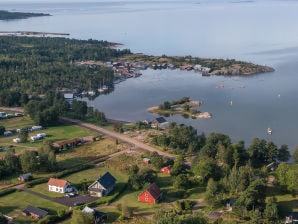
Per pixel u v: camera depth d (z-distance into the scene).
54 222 122.00
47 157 162.62
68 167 166.00
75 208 127.75
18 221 122.69
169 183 148.38
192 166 157.75
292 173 135.00
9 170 158.50
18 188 146.38
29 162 158.12
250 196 122.12
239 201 122.06
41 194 141.75
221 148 162.62
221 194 131.25
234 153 159.50
